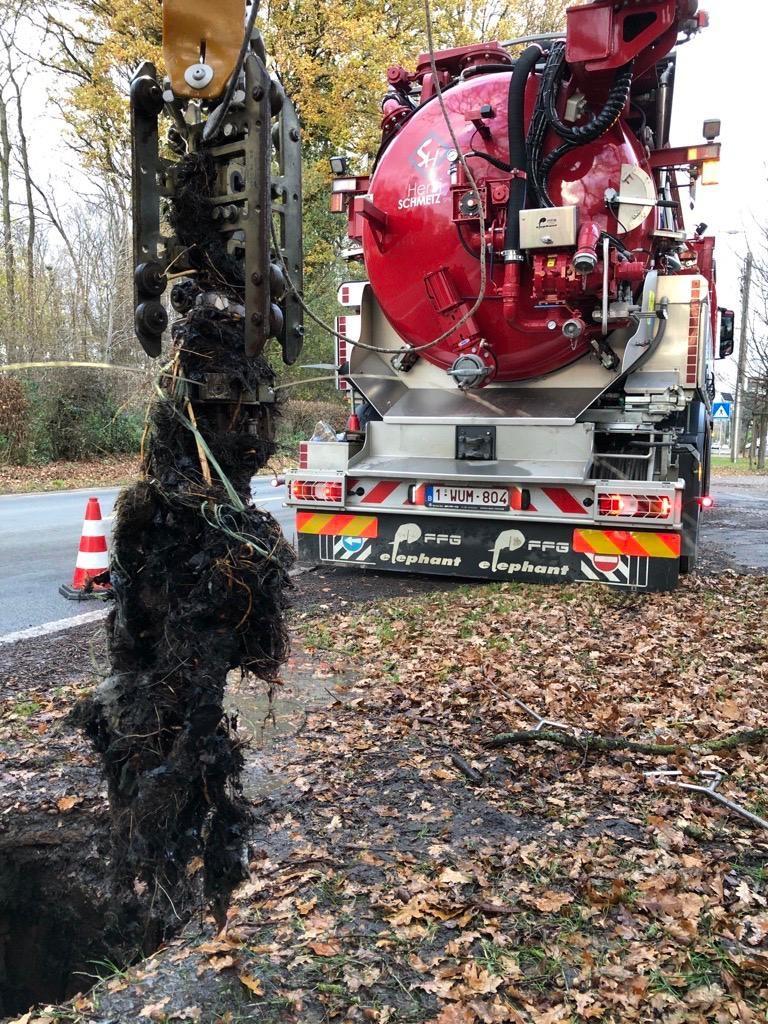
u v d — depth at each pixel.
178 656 2.17
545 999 2.17
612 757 3.63
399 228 6.32
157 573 2.21
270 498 13.99
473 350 6.39
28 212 25.69
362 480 6.93
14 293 20.83
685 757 3.60
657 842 2.91
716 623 5.64
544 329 6.04
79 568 6.95
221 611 2.18
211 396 2.21
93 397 19.64
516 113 5.61
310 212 23.89
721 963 2.30
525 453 6.38
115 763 2.32
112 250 22.05
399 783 3.36
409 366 6.94
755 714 4.08
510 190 5.77
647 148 6.31
